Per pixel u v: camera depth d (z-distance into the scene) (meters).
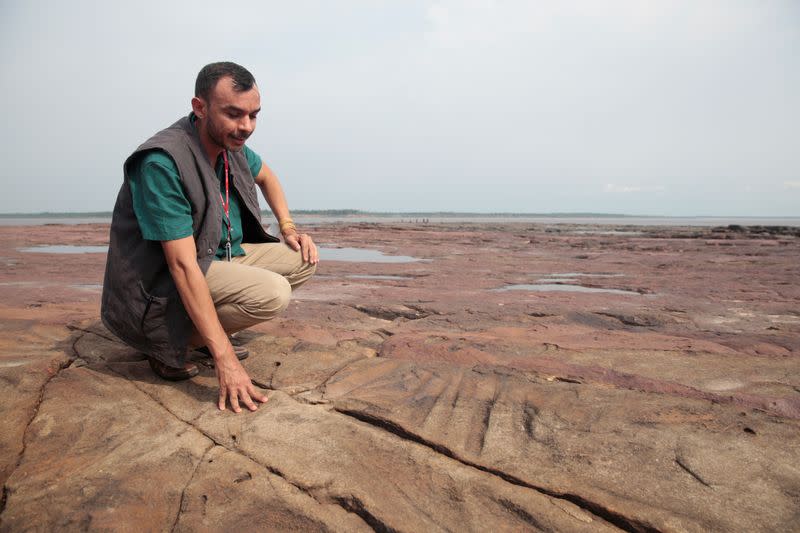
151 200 2.18
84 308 4.58
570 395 2.39
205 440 2.01
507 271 8.72
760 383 2.64
